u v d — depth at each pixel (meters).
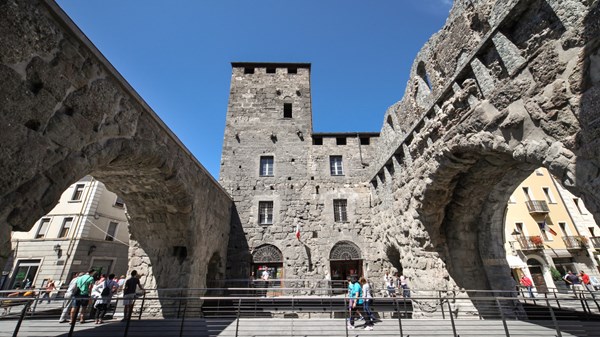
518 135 5.05
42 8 3.74
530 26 4.93
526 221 19.25
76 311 5.08
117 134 5.27
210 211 10.87
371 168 14.71
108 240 19.02
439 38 7.89
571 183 4.04
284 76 18.89
